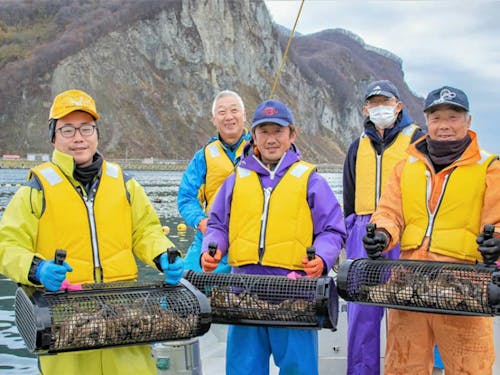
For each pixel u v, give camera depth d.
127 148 104.69
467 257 3.43
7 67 108.44
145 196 3.55
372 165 4.58
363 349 4.22
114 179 3.40
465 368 3.38
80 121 3.32
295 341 3.60
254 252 3.71
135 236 3.50
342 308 4.91
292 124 3.88
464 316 3.31
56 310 2.80
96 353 3.18
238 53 133.50
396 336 3.56
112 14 120.94
